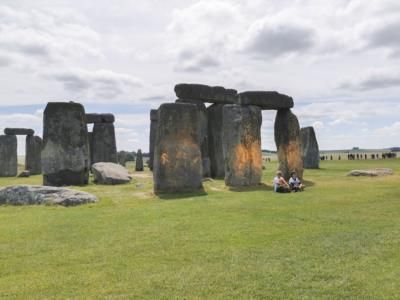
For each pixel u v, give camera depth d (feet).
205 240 30.68
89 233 34.19
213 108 90.22
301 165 74.90
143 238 31.89
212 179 81.51
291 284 21.40
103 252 28.32
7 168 117.60
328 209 42.29
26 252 28.78
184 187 61.31
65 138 76.95
